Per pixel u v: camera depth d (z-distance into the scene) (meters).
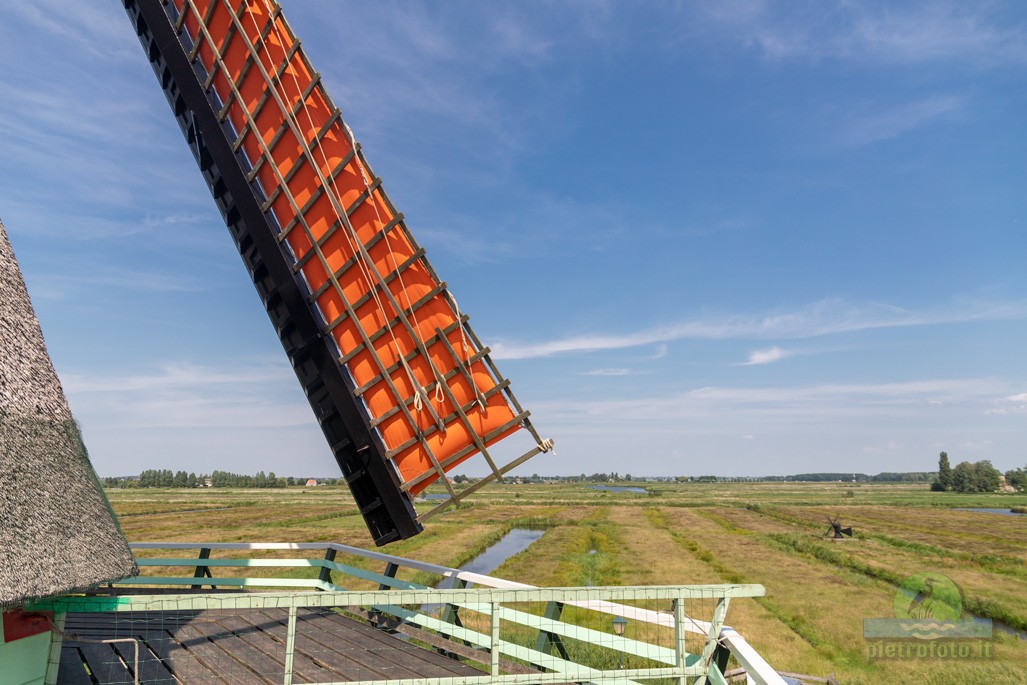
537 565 33.19
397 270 7.71
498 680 4.86
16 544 4.12
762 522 61.41
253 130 7.80
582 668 5.95
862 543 43.31
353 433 7.73
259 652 7.34
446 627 7.61
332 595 4.64
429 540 44.34
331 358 7.70
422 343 7.70
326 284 7.82
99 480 5.51
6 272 5.18
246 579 10.27
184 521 58.12
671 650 5.63
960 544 43.25
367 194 7.73
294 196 7.87
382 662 7.05
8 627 4.69
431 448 7.77
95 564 4.73
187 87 7.97
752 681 4.28
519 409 7.83
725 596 5.15
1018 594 25.73
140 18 8.18
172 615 8.95
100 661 6.87
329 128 7.84
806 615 22.23
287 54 7.80
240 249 8.24
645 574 30.61
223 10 7.93
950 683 15.65
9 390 4.60
